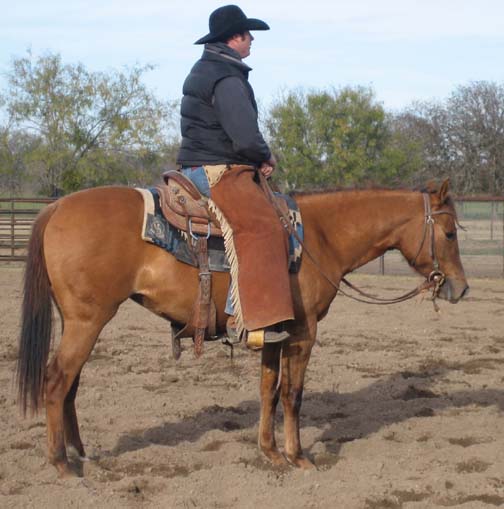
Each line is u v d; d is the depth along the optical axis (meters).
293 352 5.16
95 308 4.79
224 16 4.98
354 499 4.51
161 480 4.80
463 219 20.44
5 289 14.15
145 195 4.95
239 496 4.57
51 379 4.76
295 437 5.23
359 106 34.88
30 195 33.84
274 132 35.78
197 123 5.02
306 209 5.38
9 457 5.15
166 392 7.09
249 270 4.80
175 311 4.98
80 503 4.41
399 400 6.88
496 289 14.45
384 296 13.45
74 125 31.72
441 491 4.66
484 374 7.93
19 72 31.95
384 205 5.50
